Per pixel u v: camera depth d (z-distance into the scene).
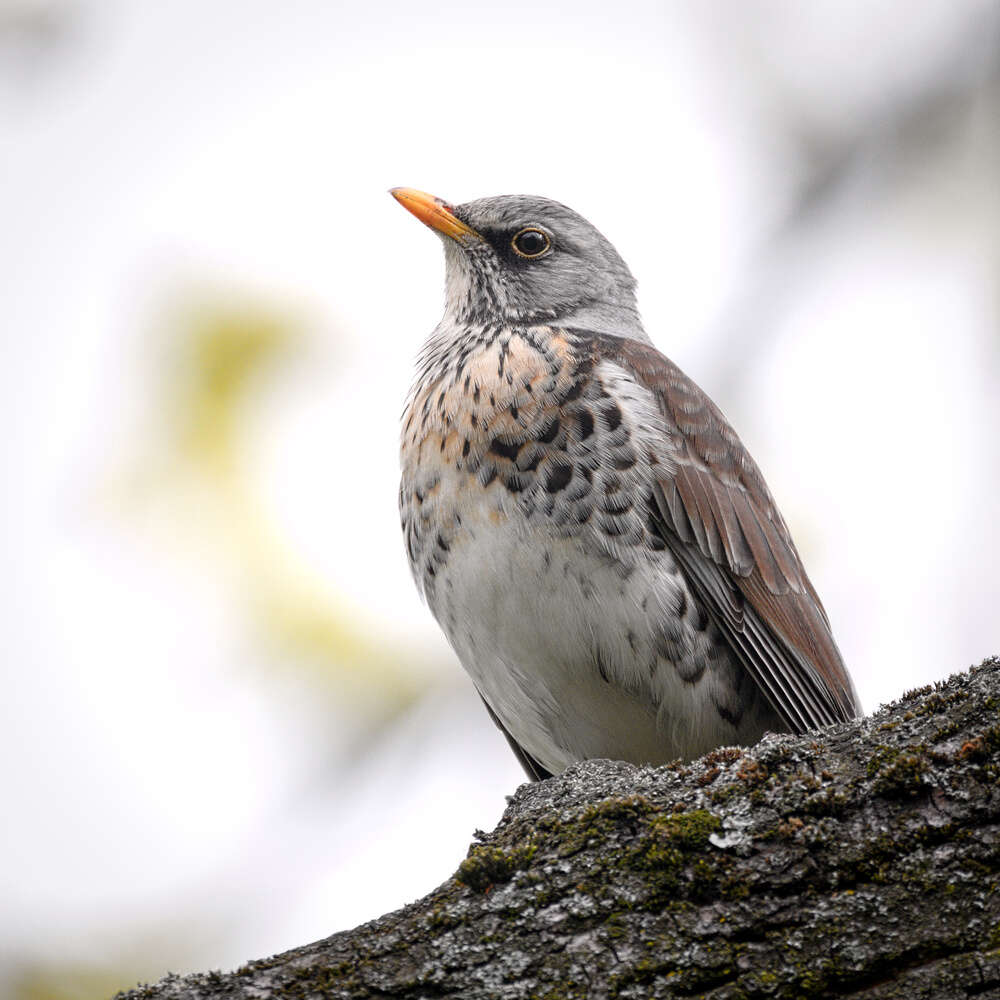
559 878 6.20
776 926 5.96
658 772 6.90
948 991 5.71
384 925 6.14
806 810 6.24
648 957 5.93
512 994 5.86
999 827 6.05
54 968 10.20
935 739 6.39
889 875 6.02
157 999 5.80
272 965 5.98
